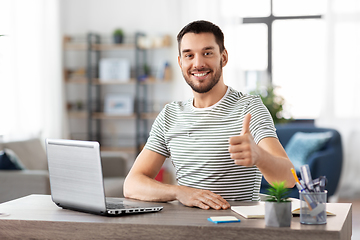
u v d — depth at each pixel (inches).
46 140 62.6
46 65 212.4
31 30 207.8
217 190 70.7
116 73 219.1
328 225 50.1
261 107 70.4
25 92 204.8
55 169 61.8
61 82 216.4
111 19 226.5
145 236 52.1
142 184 69.1
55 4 214.1
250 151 52.9
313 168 150.6
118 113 222.4
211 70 70.7
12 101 199.0
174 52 221.6
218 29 71.5
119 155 170.1
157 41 215.0
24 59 205.0
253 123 68.7
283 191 50.3
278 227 49.2
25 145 164.1
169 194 65.5
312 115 215.0
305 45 214.4
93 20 227.8
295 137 169.8
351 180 204.1
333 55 203.6
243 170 70.3
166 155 77.9
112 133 229.9
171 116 77.0
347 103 203.3
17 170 136.9
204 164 71.4
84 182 57.6
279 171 57.9
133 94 227.6
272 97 190.5
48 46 213.3
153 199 67.0
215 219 52.9
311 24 213.5
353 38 202.1
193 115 73.8
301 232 48.0
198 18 213.8
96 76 228.7
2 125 196.2
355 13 201.8
